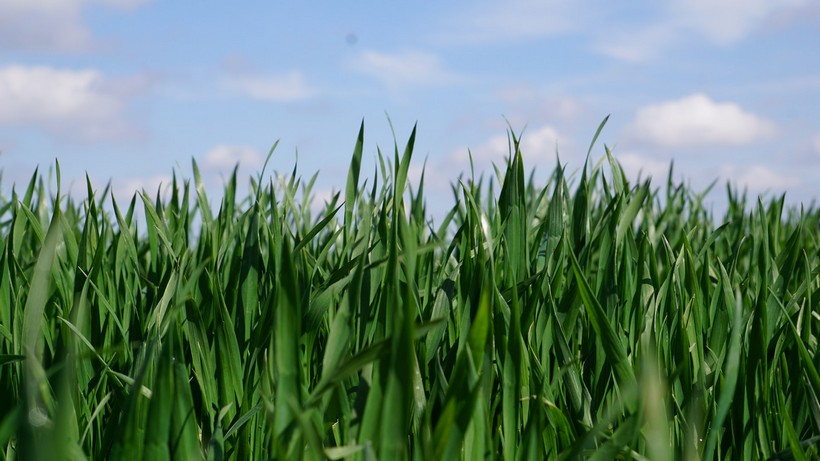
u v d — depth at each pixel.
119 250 1.81
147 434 1.06
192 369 1.67
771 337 1.64
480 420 1.13
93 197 1.75
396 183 1.36
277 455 0.92
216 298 1.52
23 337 1.14
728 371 1.12
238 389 1.49
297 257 1.64
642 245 1.69
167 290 1.49
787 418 1.28
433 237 1.93
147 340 1.44
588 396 1.50
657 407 0.97
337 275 1.46
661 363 1.54
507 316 1.48
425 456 1.00
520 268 1.66
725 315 1.67
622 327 1.70
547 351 1.57
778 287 1.78
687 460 1.27
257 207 1.74
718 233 1.91
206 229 1.99
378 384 1.01
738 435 1.51
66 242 1.82
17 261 1.66
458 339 1.48
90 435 1.39
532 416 1.12
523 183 1.67
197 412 1.62
